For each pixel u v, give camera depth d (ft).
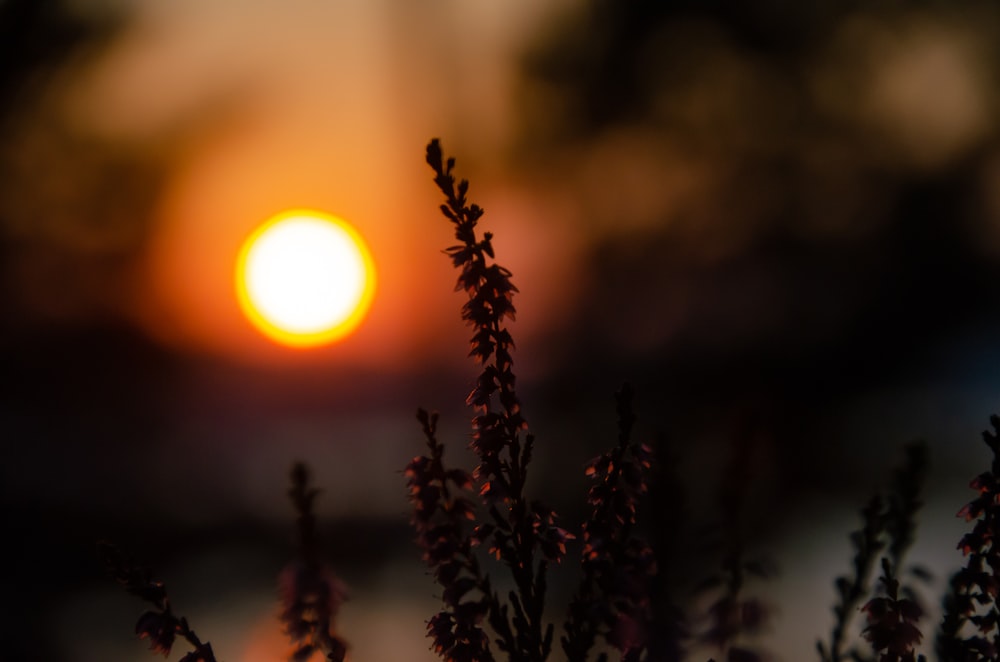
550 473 39.50
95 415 54.13
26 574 43.70
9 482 49.62
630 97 56.34
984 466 57.57
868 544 11.86
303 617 10.09
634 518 9.68
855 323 58.70
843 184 57.88
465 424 52.06
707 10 56.13
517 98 55.52
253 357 61.57
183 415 60.49
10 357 48.26
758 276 57.98
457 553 10.12
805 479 54.90
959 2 56.29
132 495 54.39
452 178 9.91
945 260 58.13
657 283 56.70
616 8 56.03
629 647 9.70
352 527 43.11
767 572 11.30
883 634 9.28
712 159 57.36
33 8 32.78
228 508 57.31
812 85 57.67
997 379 62.64
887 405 62.34
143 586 9.63
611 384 55.01
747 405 12.84
